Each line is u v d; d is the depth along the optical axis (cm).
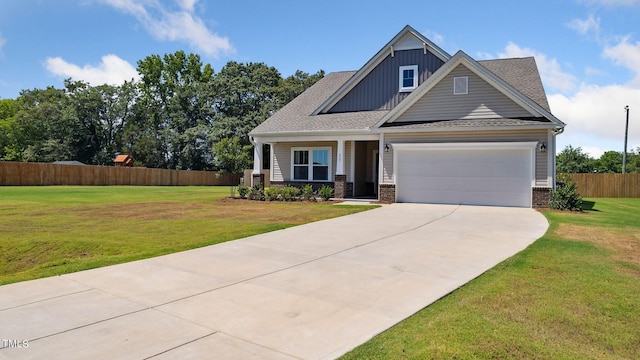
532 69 1859
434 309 450
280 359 336
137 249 802
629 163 4416
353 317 429
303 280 570
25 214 1336
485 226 1026
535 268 612
